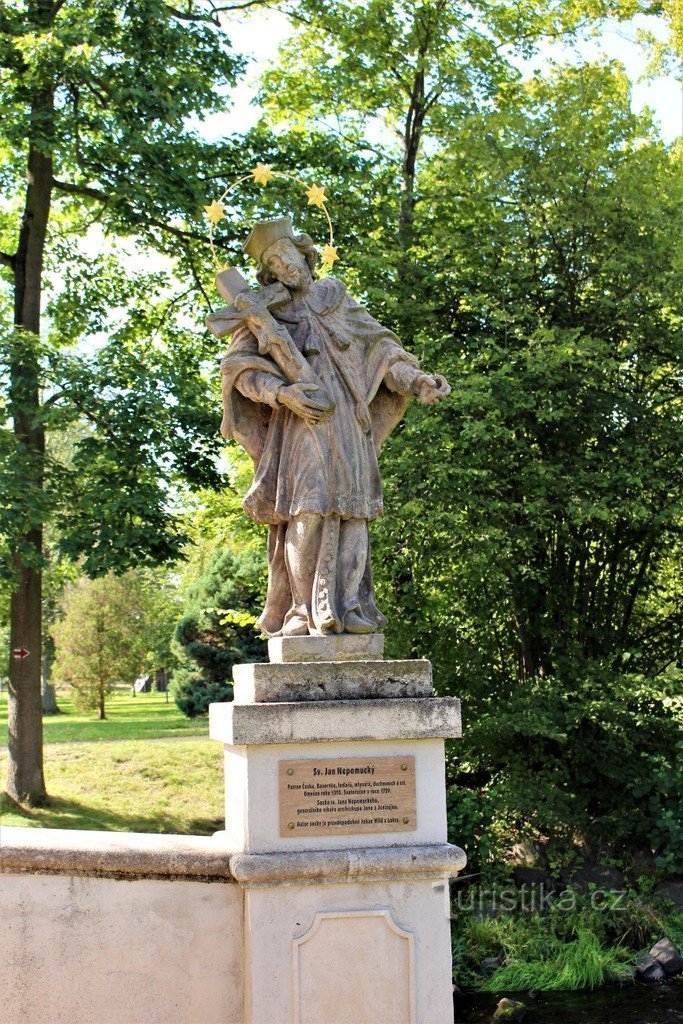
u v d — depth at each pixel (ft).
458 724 17.80
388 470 47.16
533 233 51.19
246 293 19.61
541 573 49.26
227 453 55.83
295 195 56.34
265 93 64.13
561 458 49.98
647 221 50.24
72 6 52.60
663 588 53.57
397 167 62.54
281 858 16.96
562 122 52.31
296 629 18.57
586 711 45.21
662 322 51.65
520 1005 34.14
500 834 45.01
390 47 57.82
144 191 51.11
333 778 17.51
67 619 109.29
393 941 17.29
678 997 35.68
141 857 17.99
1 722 107.55
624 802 46.73
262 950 16.98
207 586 90.17
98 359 52.95
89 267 67.72
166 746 66.69
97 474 50.24
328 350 19.69
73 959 17.85
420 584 49.11
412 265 53.36
